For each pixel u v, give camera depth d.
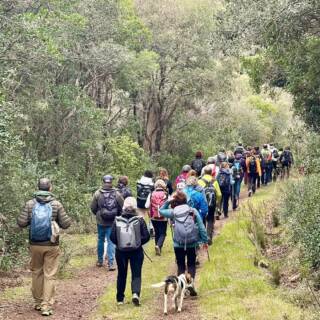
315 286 13.83
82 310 13.51
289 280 14.76
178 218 13.69
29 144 30.41
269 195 31.62
